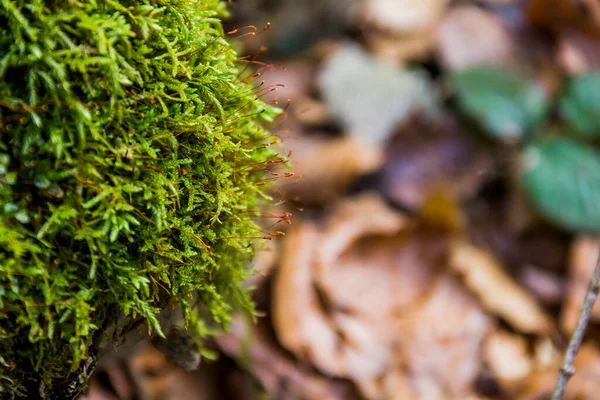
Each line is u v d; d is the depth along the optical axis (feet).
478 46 1.68
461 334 1.41
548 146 1.59
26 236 0.81
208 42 0.92
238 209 0.99
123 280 0.86
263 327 1.38
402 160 1.60
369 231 1.43
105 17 0.80
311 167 1.52
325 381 1.36
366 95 1.62
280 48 1.69
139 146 0.85
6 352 0.87
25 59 0.76
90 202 0.82
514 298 1.45
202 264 0.96
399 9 1.70
